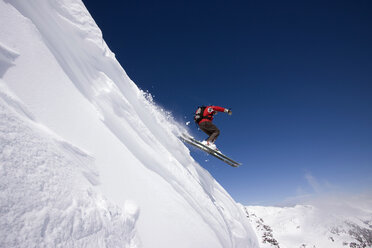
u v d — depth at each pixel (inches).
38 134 75.4
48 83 110.7
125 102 188.7
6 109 69.0
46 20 143.8
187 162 325.4
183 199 173.2
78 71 150.7
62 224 56.4
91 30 189.5
